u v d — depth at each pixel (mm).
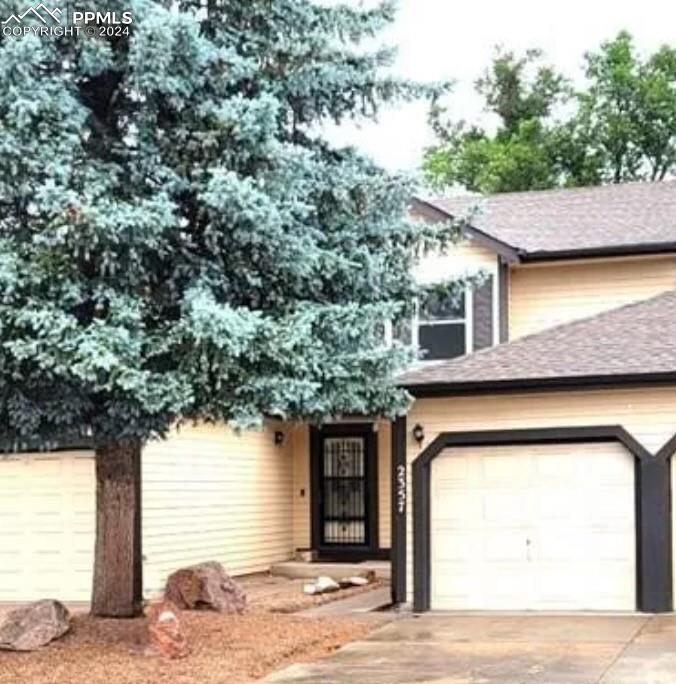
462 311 18250
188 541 17078
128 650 10508
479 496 14086
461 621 12781
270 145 10328
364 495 20359
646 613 13086
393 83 11773
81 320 10211
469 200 21109
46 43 10109
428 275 18359
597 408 13625
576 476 13750
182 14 10094
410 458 14297
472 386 13805
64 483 16172
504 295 18281
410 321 14047
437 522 14195
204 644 10969
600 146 34312
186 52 10047
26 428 10375
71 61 10516
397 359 11461
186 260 10656
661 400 13375
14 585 16266
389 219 12195
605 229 18812
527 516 13906
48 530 16203
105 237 9602
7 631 10672
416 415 14305
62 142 9844
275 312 10984
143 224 9672
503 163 33406
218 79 10445
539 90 37406
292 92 11281
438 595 14086
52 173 9695
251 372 10367
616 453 13609
